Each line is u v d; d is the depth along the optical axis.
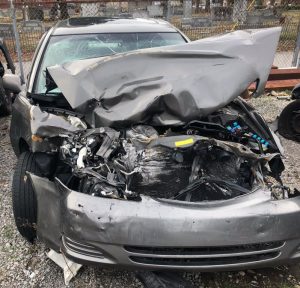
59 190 2.54
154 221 2.29
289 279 2.80
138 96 2.99
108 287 2.70
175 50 3.23
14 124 3.58
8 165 4.56
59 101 3.29
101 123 2.93
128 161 2.63
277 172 3.03
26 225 2.99
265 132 3.17
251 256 2.42
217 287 2.72
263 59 3.16
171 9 8.61
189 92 2.90
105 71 3.13
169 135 2.78
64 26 4.38
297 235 2.43
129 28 4.30
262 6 11.12
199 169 2.69
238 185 2.65
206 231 2.29
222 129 3.00
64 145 2.78
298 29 8.59
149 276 2.56
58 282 2.76
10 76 4.35
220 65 3.10
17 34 7.38
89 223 2.32
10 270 2.88
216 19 9.01
